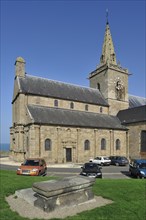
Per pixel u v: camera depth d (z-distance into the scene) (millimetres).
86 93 54375
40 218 7527
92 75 61688
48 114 42156
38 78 48844
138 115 49188
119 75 58094
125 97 58375
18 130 42344
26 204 8914
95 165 23422
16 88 46750
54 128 39969
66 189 8477
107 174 26203
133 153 47969
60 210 8227
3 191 11008
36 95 44594
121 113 55031
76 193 8953
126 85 59125
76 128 42562
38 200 8508
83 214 7957
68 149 41562
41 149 38188
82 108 50625
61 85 51500
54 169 30453
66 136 41156
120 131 48844
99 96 56312
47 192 7914
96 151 44656
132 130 48781
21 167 20750
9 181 13734
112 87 56406
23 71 46938
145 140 45625
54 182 8852
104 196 10266
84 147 43281
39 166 21469
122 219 7719
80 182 9078
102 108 54062
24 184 12617
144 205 9336
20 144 42125
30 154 37312
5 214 7910
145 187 12406
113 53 59375
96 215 7910
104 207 8734
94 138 44781
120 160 38344
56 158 39656
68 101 48656
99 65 60125
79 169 30484
